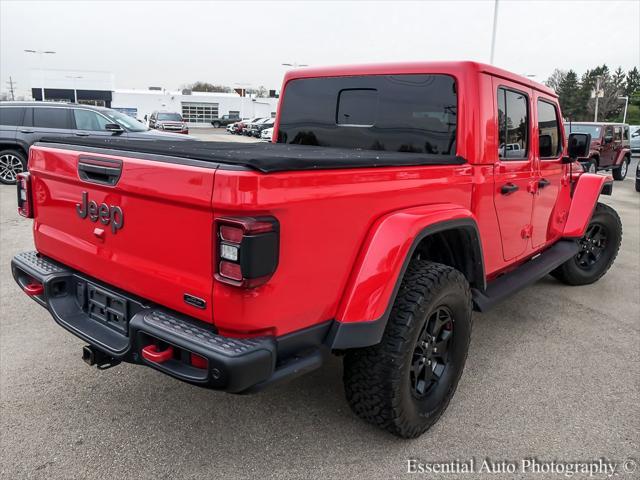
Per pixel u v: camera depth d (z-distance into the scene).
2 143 11.38
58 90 68.00
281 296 2.09
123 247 2.43
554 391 3.39
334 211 2.23
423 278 2.64
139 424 2.92
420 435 2.87
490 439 2.87
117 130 11.55
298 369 2.20
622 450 2.80
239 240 1.93
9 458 2.61
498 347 4.05
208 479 2.50
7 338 3.96
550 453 2.76
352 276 2.39
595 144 15.96
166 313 2.29
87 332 2.59
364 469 2.60
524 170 3.85
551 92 4.39
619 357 3.92
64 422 2.92
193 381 2.06
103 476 2.50
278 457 2.67
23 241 6.79
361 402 2.62
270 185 1.95
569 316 4.75
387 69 3.57
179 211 2.12
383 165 2.48
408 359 2.55
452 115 3.29
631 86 95.31
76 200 2.68
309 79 4.03
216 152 2.25
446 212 2.78
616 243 5.69
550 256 4.60
